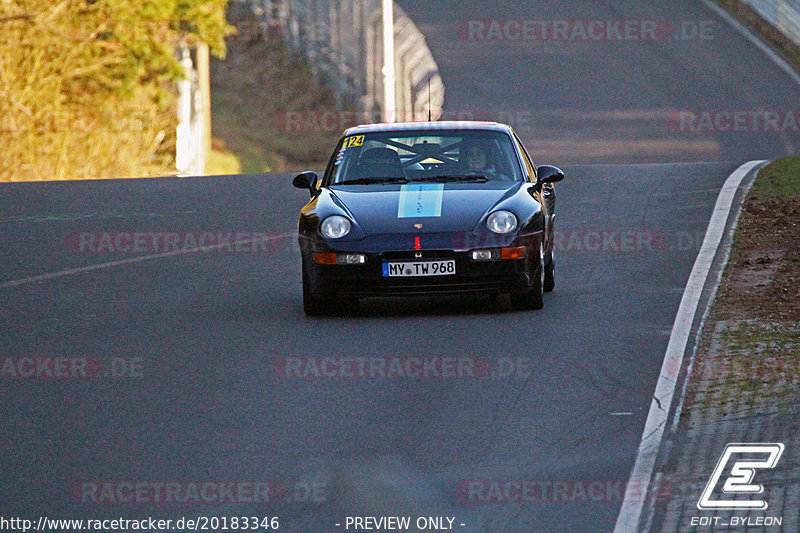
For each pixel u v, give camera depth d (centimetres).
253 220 5716
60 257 4847
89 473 2192
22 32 10750
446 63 19288
